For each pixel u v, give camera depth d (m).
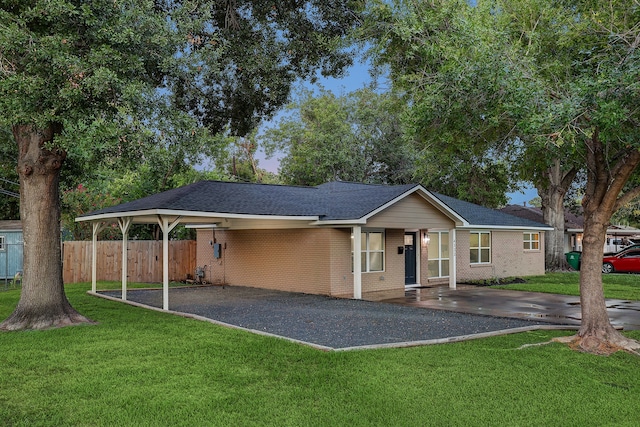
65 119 8.72
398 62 11.99
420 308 13.06
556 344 8.67
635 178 10.14
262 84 13.88
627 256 27.16
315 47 13.96
